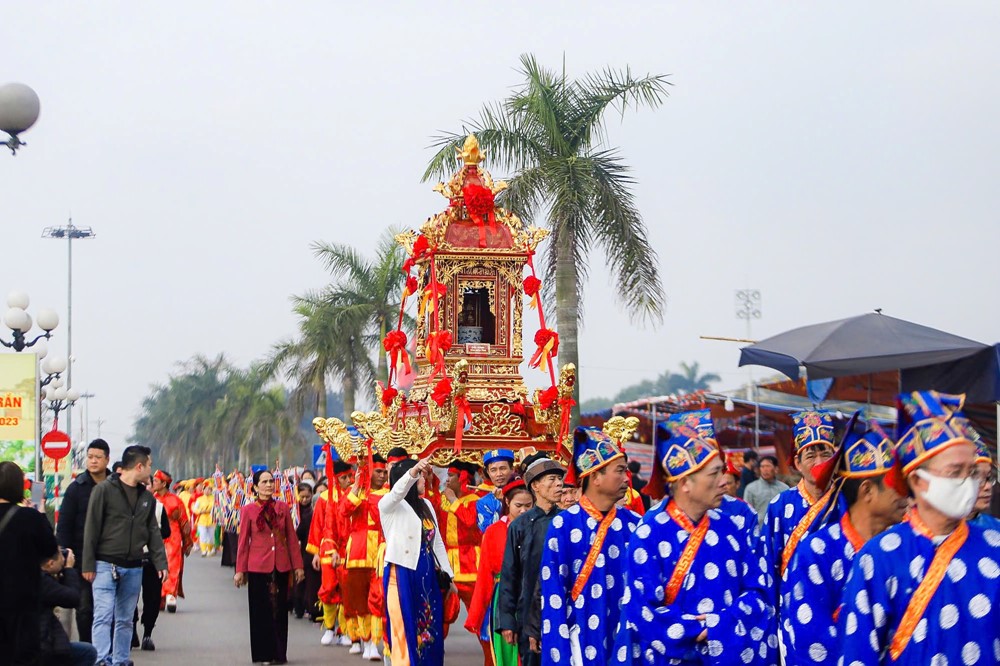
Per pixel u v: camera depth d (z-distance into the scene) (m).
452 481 15.32
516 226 16.52
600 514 8.38
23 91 14.05
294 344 43.47
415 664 11.41
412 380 17.12
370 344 40.31
